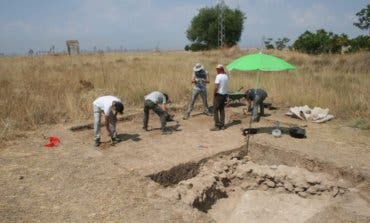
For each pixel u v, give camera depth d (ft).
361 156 26.84
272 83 49.06
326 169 25.50
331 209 20.24
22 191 20.71
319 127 34.45
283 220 21.21
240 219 21.71
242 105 43.16
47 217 18.21
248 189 25.73
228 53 110.32
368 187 22.80
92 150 27.63
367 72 65.00
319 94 42.57
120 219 18.25
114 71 55.77
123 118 36.45
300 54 98.94
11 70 56.29
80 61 76.89
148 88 44.83
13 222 17.70
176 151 27.89
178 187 22.79
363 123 34.40
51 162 24.98
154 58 92.94
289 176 24.79
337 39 107.96
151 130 33.60
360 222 18.84
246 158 28.94
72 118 35.40
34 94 40.50
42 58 80.59
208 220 18.66
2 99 36.60
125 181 22.41
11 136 29.53
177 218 18.58
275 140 30.27
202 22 179.83
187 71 57.31
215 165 26.43
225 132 33.04
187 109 41.16
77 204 19.53
